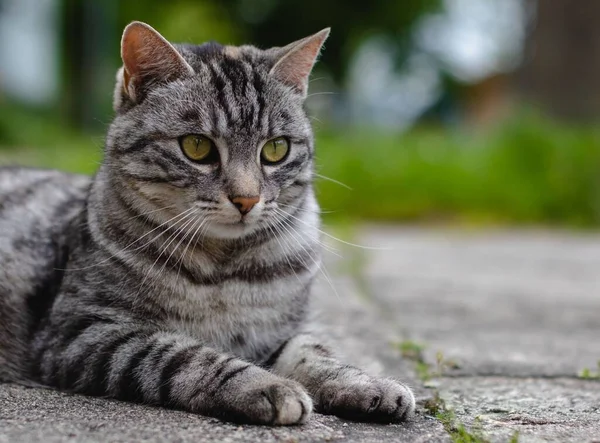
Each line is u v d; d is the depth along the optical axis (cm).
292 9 361
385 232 143
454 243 130
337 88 373
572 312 76
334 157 158
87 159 137
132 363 52
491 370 58
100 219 56
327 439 46
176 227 56
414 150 169
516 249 123
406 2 370
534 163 164
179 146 55
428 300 80
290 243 58
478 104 389
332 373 52
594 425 49
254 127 56
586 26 188
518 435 47
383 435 47
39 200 61
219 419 48
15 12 260
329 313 72
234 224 55
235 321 56
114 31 255
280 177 57
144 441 44
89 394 53
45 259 58
